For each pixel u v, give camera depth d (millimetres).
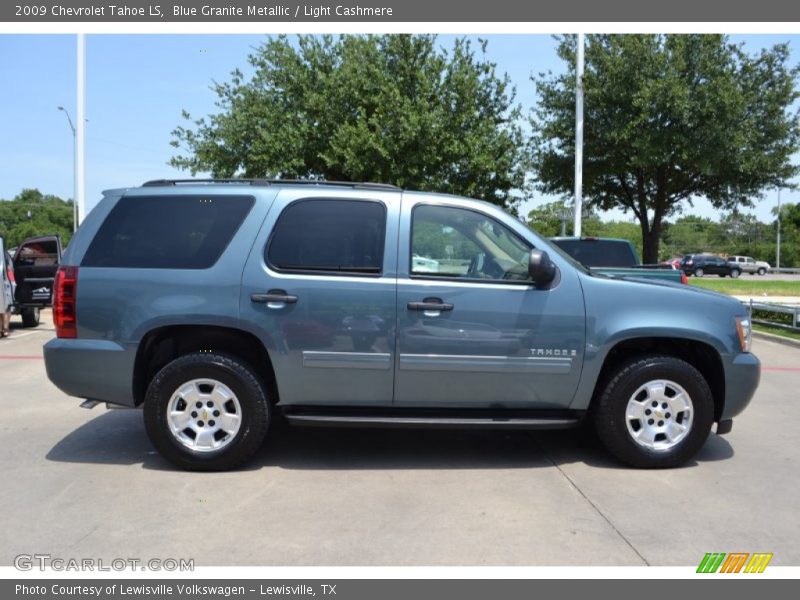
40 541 3783
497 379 4891
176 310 4793
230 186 5066
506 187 18312
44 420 6426
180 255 4887
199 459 4871
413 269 4867
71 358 4855
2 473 4895
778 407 7254
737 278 50844
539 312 4859
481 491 4586
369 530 3945
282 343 4805
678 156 20734
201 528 3955
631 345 5246
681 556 3658
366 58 18125
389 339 4812
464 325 4820
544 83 23234
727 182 22094
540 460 5285
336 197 4969
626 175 24266
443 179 17656
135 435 5906
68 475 4855
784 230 85312
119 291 4840
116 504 4312
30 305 13742
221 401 4883
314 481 4766
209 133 19328
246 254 4848
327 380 4875
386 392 4910
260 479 4797
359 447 5598
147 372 5125
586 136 22109
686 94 19484
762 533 3945
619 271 8492
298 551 3684
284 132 17594
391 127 16781
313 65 18469
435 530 3949
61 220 90375
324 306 4797
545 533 3916
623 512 4234
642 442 5008
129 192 5059
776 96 20734
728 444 5789
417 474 4938
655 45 20469
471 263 4945
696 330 4918
